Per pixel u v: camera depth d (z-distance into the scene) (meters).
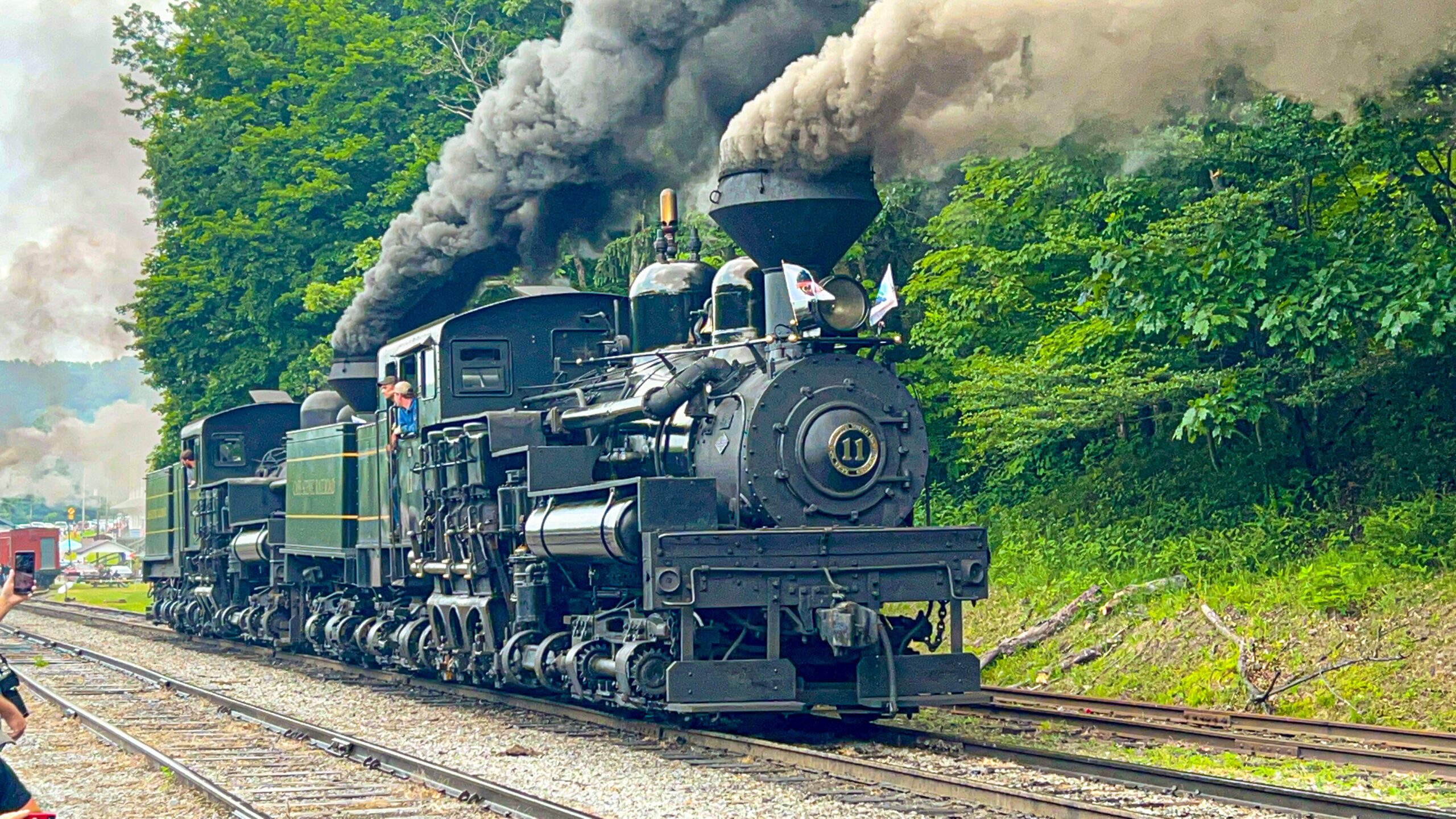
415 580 17.47
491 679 15.76
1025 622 19.00
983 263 20.42
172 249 39.34
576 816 8.53
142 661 23.05
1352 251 15.65
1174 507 19.03
